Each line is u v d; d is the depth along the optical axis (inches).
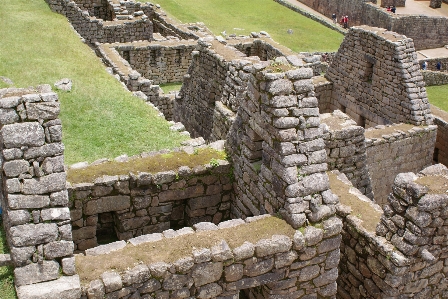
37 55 864.9
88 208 450.6
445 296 466.9
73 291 324.5
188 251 362.3
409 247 417.1
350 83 985.5
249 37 1014.4
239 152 470.9
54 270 328.2
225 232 384.8
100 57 1017.5
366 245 453.1
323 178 395.9
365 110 956.6
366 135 812.6
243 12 2050.9
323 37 1878.7
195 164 479.2
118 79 848.3
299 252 390.0
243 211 474.9
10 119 317.4
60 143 328.8
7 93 327.9
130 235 479.8
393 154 829.8
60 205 331.0
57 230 328.5
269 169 414.0
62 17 1103.6
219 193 492.4
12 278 336.5
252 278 383.6
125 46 1071.6
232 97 594.6
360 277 468.4
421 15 1926.7
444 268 446.3
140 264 349.4
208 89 783.1
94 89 776.9
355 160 621.0
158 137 668.7
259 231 386.3
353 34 948.0
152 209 477.1
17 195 322.0
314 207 390.3
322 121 621.0
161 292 356.5
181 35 1311.5
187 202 492.4
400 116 879.1
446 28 1984.5
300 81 389.4
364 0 1991.9
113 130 673.6
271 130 398.6
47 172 326.3
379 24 1943.9
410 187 410.6
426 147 862.5
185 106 885.2
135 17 1238.9
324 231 391.2
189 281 362.6
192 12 1932.8
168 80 1153.4
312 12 2212.1
